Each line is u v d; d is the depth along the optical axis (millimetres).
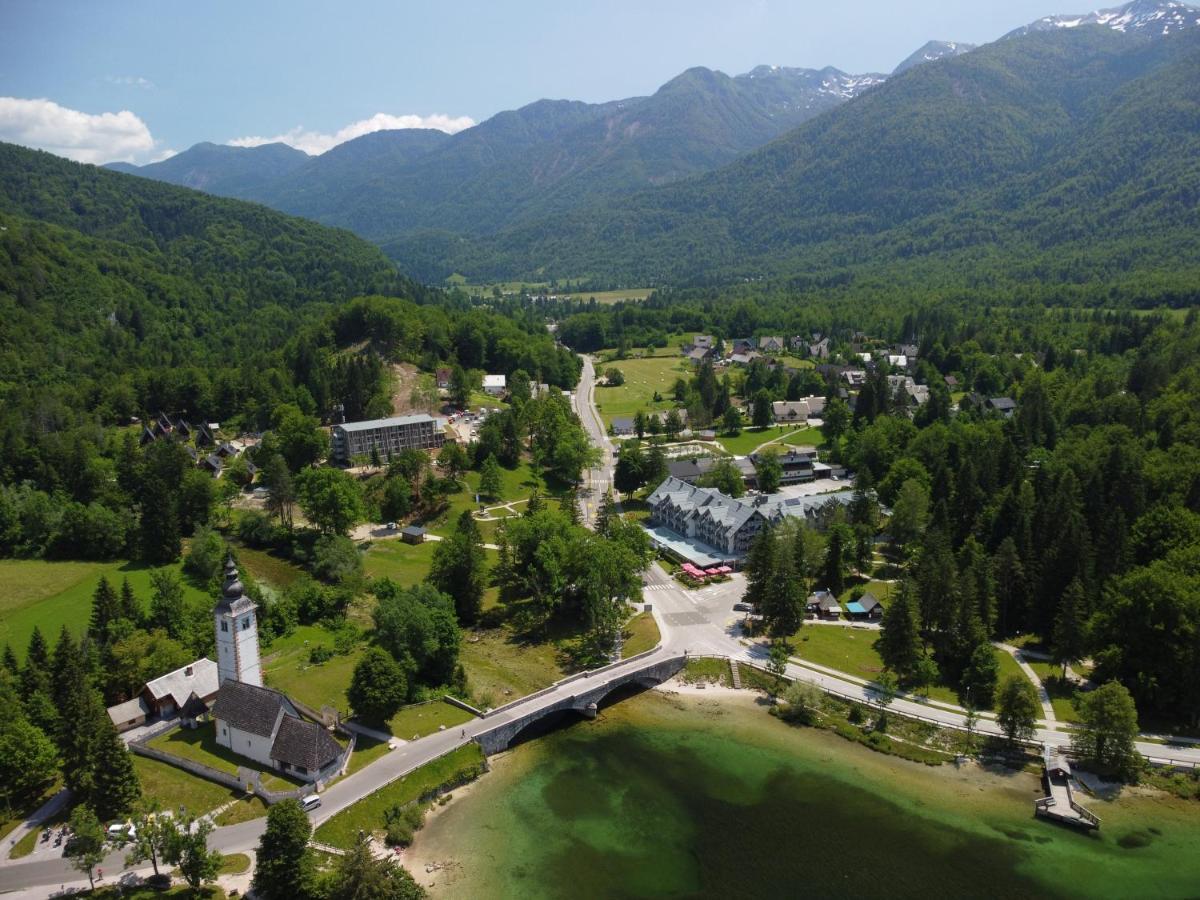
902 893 94500
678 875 97562
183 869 88312
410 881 88000
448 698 131500
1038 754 119062
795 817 108250
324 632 156250
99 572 181625
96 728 102000
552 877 97375
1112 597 134500
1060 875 97250
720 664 146375
